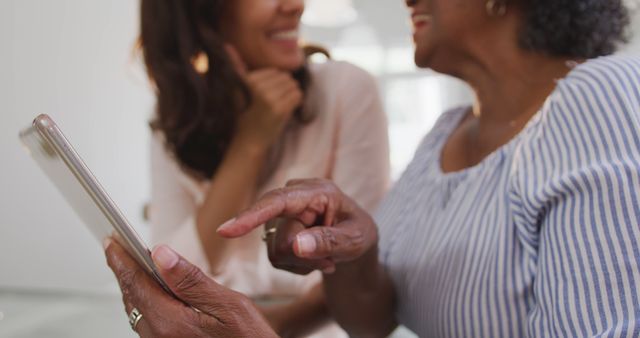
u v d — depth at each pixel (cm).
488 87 74
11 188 279
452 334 67
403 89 469
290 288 121
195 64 129
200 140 130
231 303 46
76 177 41
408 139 470
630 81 52
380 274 80
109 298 151
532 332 55
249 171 123
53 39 300
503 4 69
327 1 375
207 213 121
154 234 138
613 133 51
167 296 47
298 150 127
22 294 154
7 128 276
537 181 57
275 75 124
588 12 66
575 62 66
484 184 68
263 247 123
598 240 49
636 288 46
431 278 71
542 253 55
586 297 49
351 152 124
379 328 86
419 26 78
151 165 140
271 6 122
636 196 48
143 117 361
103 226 50
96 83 328
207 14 126
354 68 129
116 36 344
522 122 70
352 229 64
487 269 63
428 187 81
